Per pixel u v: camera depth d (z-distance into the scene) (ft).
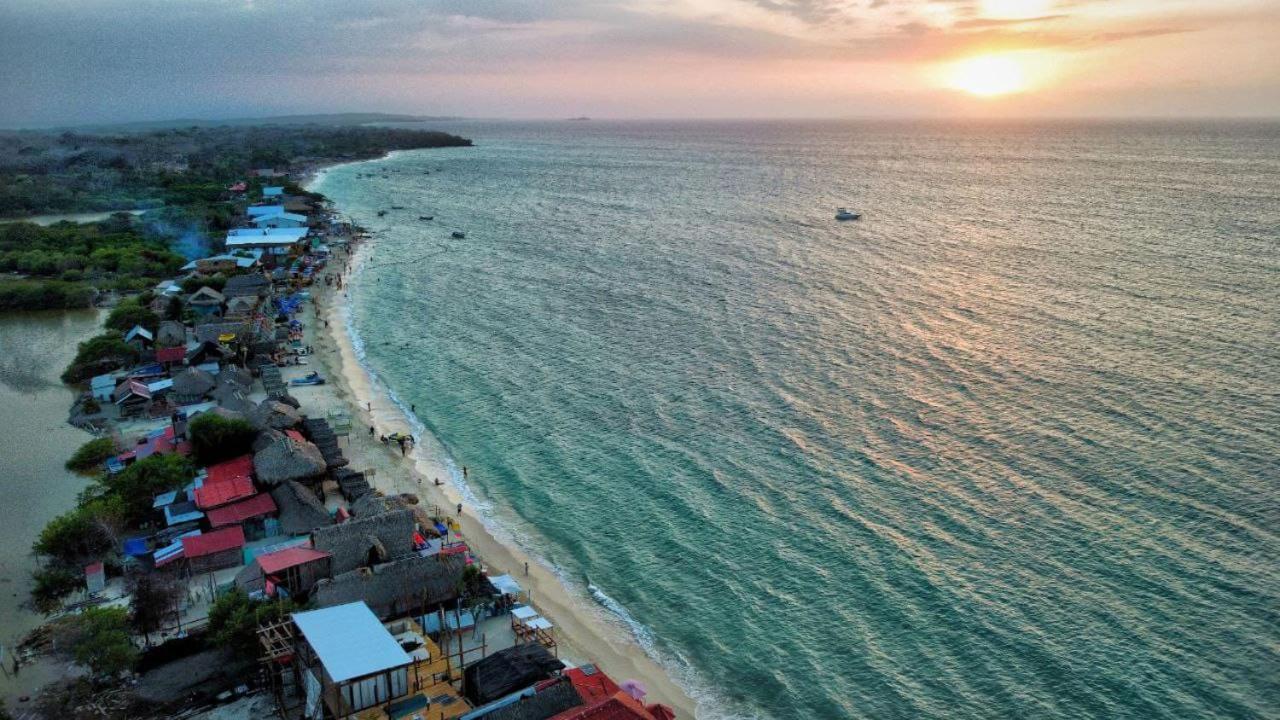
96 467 238.68
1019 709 144.25
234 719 138.00
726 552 193.57
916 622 166.61
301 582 169.89
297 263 489.67
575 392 293.43
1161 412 251.80
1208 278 415.03
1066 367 293.64
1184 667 150.61
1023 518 199.00
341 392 296.92
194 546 183.73
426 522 201.36
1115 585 173.27
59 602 171.83
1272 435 232.94
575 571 191.31
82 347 328.90
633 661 161.48
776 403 273.95
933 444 239.09
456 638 163.84
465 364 326.85
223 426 229.45
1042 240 536.83
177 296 395.34
